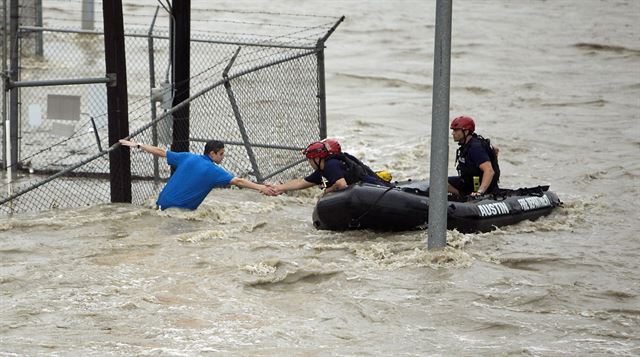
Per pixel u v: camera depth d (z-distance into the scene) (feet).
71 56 305.53
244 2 479.00
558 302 115.44
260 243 135.74
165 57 327.67
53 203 155.74
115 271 121.70
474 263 128.16
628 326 107.76
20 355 93.56
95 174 175.42
